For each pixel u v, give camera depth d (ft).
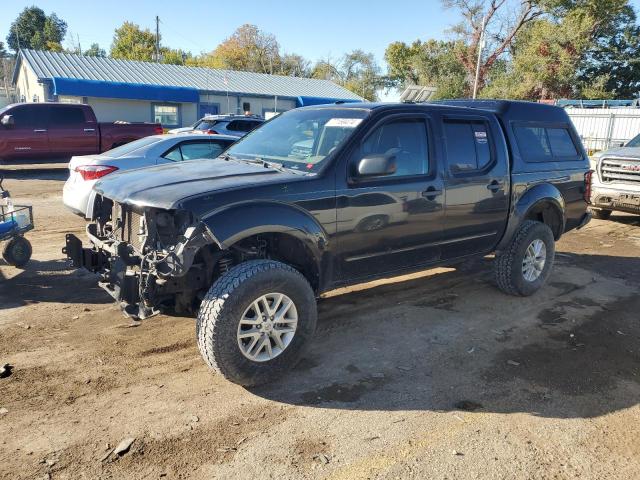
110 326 15.75
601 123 93.50
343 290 19.72
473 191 16.69
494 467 10.04
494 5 149.07
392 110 15.02
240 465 9.83
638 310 18.61
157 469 9.62
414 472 9.80
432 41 163.43
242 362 11.97
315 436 10.79
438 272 22.29
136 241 12.85
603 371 14.05
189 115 103.14
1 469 9.43
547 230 19.25
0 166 59.82
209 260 12.64
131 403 11.73
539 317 17.66
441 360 14.34
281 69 228.43
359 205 13.91
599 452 10.64
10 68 229.86
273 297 12.36
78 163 25.45
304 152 14.58
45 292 18.44
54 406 11.48
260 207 12.16
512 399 12.47
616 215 37.11
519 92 135.85
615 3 127.24
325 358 14.25
